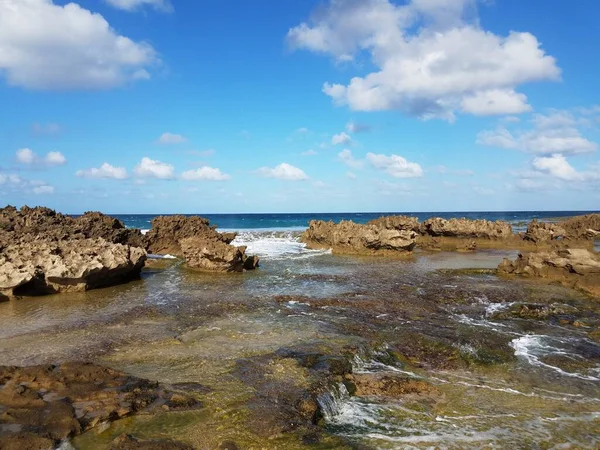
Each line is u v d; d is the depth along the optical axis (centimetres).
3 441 720
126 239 3466
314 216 17600
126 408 849
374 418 930
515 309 1745
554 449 820
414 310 1731
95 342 1295
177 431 793
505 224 4538
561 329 1550
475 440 846
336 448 765
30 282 1947
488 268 2711
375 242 3612
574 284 2139
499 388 1091
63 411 821
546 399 1034
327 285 2222
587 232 4522
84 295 1983
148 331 1411
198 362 1130
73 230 3008
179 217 3800
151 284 2259
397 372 1169
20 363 1123
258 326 1477
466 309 1764
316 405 919
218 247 2662
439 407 985
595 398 1043
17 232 2761
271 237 5141
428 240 4334
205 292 2050
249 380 1019
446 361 1258
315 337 1357
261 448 755
